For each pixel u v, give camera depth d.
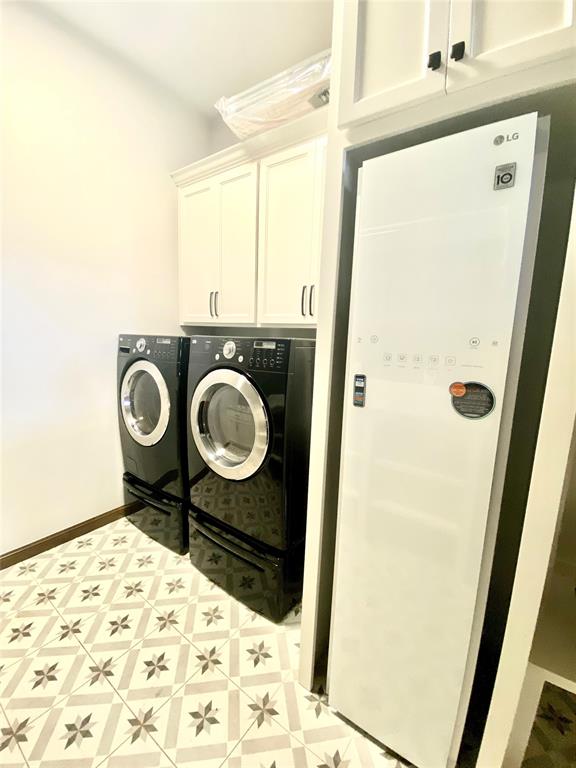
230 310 2.01
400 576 0.90
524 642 0.75
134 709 1.07
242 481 1.42
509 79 0.68
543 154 0.67
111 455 2.08
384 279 0.84
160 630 1.36
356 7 0.84
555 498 0.69
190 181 2.12
